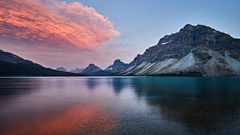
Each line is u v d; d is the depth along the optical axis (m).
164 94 30.16
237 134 9.70
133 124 11.48
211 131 10.20
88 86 54.88
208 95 28.09
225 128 10.75
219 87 46.69
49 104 19.47
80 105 18.81
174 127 10.88
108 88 46.03
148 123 11.72
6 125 11.17
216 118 13.12
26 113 14.73
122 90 39.50
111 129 10.41
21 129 10.35
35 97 26.19
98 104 19.47
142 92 34.19
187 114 14.39
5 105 18.80
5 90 38.34
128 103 20.20
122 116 13.68
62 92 34.50
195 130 10.34
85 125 11.23
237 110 16.03
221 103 20.06
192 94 29.81
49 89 42.09
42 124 11.41
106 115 14.00
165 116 13.68
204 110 16.03
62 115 13.98
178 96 27.09
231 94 29.39
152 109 16.48
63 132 9.86
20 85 56.59
